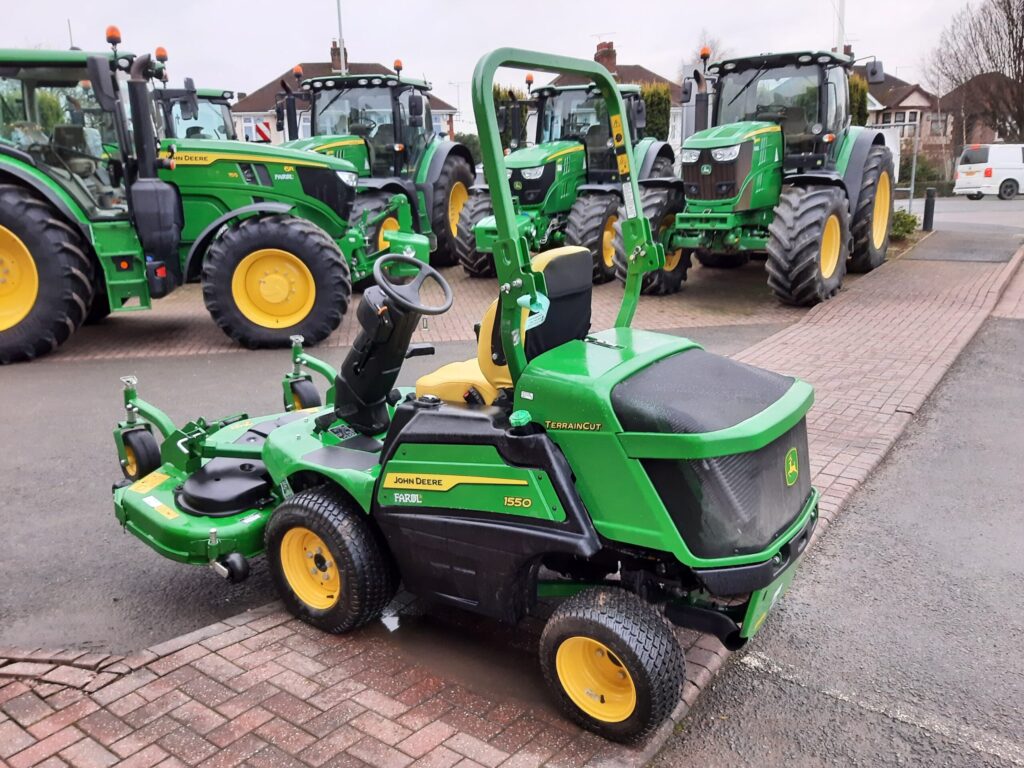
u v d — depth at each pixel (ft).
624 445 8.92
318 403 16.43
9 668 10.72
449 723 9.64
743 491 9.02
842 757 9.36
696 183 33.30
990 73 115.75
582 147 41.50
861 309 31.27
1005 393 21.74
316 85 41.96
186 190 30.37
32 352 27.58
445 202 45.03
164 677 10.55
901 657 11.19
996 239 46.70
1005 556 13.74
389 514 10.55
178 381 25.17
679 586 9.93
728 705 10.25
